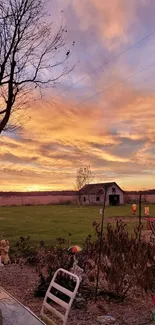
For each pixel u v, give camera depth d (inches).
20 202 2310.5
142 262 242.2
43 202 2401.6
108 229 265.4
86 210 1636.3
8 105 371.2
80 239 592.1
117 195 2466.8
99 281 278.5
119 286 246.8
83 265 276.2
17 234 688.4
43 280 263.7
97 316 215.9
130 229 688.4
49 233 703.7
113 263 248.8
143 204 2025.1
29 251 431.2
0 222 971.9
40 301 244.2
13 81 381.4
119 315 218.8
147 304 240.4
